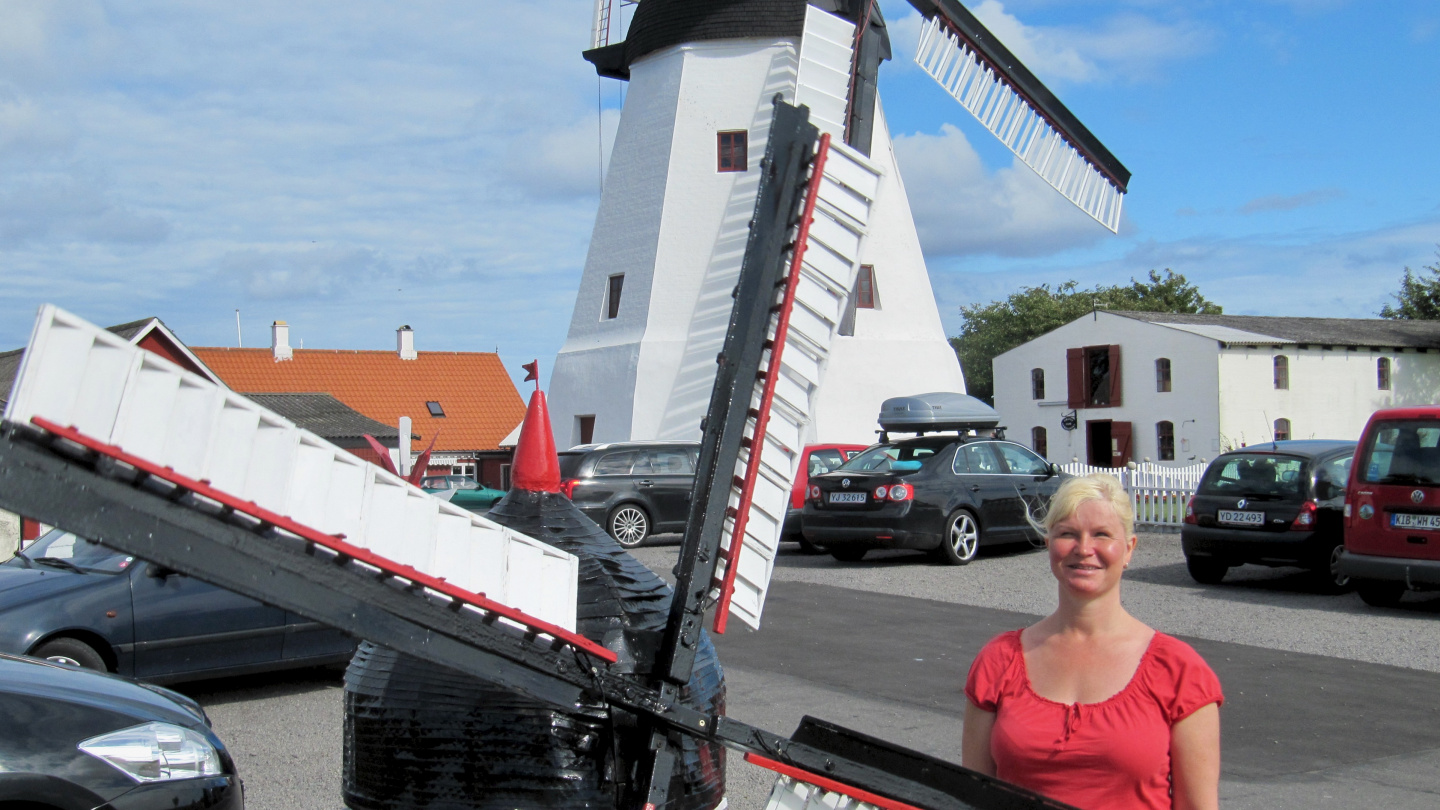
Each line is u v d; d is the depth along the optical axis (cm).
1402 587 1148
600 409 2781
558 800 304
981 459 1587
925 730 730
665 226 2725
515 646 238
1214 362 3966
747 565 293
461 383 5084
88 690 460
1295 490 1241
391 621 221
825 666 930
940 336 2859
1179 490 2017
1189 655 283
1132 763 277
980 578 1405
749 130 2683
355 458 216
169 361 193
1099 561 290
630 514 1916
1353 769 632
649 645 322
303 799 612
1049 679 294
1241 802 578
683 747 331
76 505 186
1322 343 4091
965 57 1769
